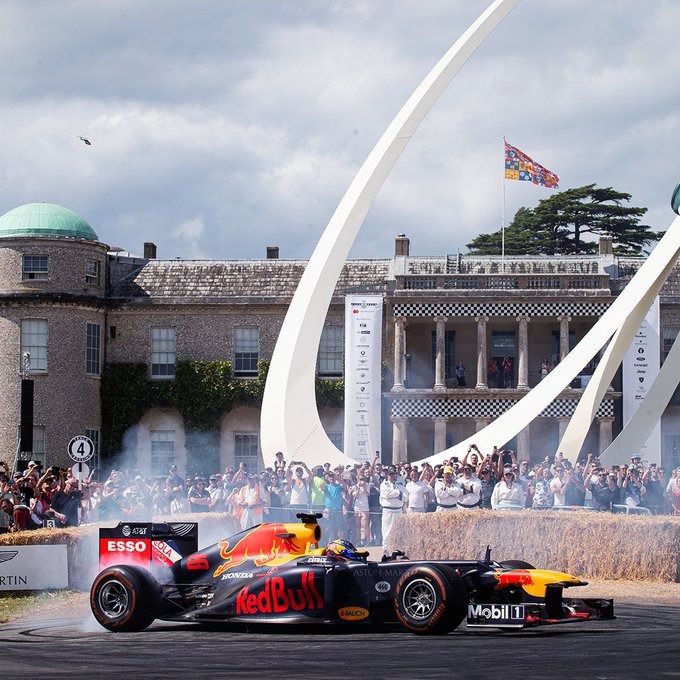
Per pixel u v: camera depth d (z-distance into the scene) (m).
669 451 54.16
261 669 11.86
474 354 56.75
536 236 84.12
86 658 12.98
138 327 55.22
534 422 54.75
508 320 54.88
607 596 18.95
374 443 47.22
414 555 22.62
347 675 11.30
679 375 37.31
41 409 52.88
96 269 54.88
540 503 28.92
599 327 36.56
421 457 55.62
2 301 53.06
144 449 54.84
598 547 21.20
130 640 14.66
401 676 11.18
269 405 33.47
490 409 53.75
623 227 82.44
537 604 14.26
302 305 33.53
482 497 29.17
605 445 53.03
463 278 54.47
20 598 20.34
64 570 20.95
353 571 15.02
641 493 30.11
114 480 29.14
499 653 12.73
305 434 33.31
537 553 21.56
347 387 47.34
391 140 33.38
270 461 33.25
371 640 14.18
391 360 55.09
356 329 47.47
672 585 20.33
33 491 24.20
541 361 56.78
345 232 33.53
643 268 36.53
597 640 13.76
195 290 55.47
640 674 10.98
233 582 15.66
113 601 15.73
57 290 53.38
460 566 15.05
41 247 53.56
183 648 13.77
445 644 13.61
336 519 27.55
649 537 20.92
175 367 55.03
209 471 54.34
